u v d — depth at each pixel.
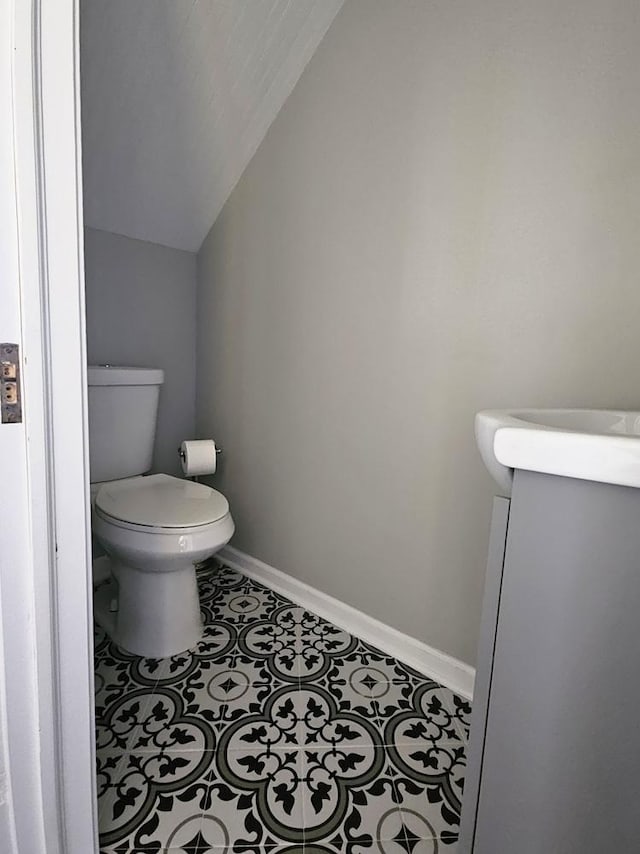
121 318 1.75
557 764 0.59
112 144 1.48
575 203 1.01
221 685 1.25
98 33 1.23
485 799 0.66
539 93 1.04
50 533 0.65
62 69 0.58
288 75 1.50
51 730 0.68
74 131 0.60
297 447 1.65
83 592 0.69
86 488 0.68
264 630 1.52
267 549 1.81
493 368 1.16
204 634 1.48
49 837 0.71
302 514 1.66
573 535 0.55
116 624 1.43
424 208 1.25
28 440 0.61
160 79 1.39
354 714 1.17
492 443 0.62
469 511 1.23
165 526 1.22
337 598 1.58
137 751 1.03
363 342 1.42
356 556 1.51
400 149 1.28
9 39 0.54
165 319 1.89
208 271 1.92
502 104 1.09
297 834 0.87
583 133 0.99
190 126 1.53
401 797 0.94
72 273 0.62
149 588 1.35
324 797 0.94
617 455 0.49
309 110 1.49
